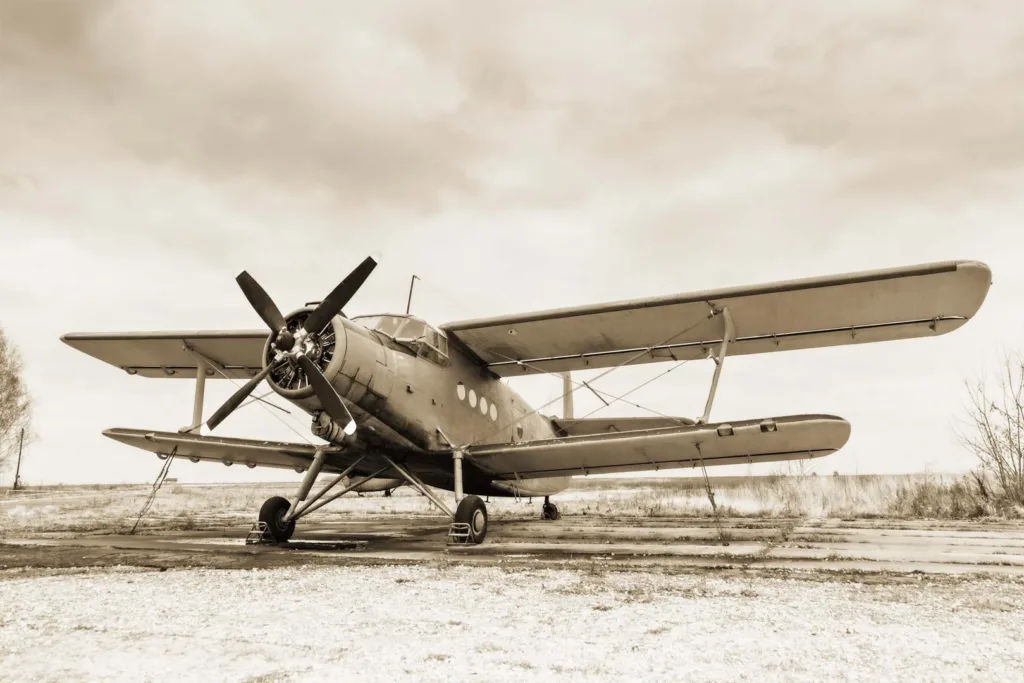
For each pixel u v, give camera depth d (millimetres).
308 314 8891
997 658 3156
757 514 17594
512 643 3477
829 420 8391
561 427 15781
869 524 13500
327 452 10031
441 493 30781
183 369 13117
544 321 10500
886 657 3178
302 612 4270
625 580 5594
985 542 9250
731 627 3818
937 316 9219
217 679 2848
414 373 9805
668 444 9461
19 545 9148
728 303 9555
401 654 3258
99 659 3158
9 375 32469
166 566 6586
